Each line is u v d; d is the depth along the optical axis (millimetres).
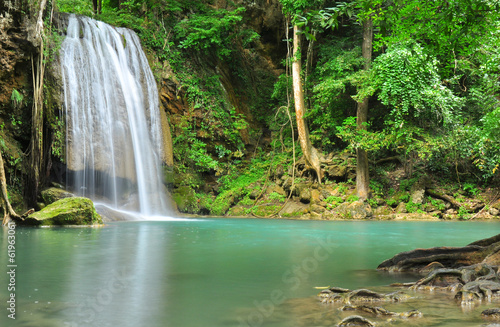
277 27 31266
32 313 3416
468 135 19797
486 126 14180
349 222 17344
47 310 3506
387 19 5465
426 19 6191
